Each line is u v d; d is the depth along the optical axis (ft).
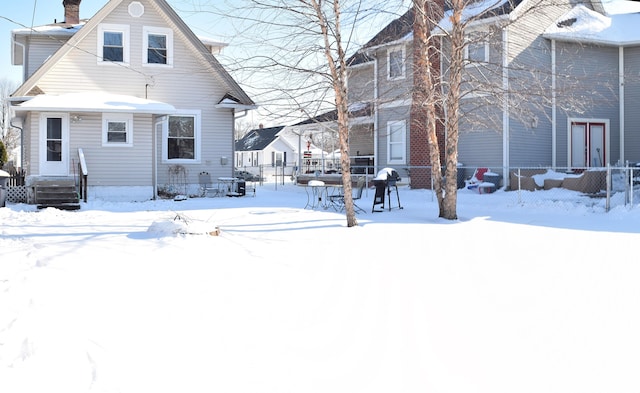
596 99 68.39
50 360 12.15
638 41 67.00
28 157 62.08
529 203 47.78
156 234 31.83
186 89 69.62
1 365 11.80
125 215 44.65
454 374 11.55
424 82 40.16
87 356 12.51
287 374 11.62
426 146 66.28
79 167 59.21
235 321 15.31
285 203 56.44
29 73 76.18
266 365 12.12
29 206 53.01
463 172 67.10
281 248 27.40
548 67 65.26
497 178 62.28
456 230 33.96
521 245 28.09
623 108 69.51
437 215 43.04
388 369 11.85
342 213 45.14
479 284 19.51
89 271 21.72
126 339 13.76
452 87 38.63
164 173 69.15
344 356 12.64
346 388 10.92
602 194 53.93
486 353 12.75
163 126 68.85
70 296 17.79
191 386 11.00
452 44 38.11
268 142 192.13
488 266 22.71
